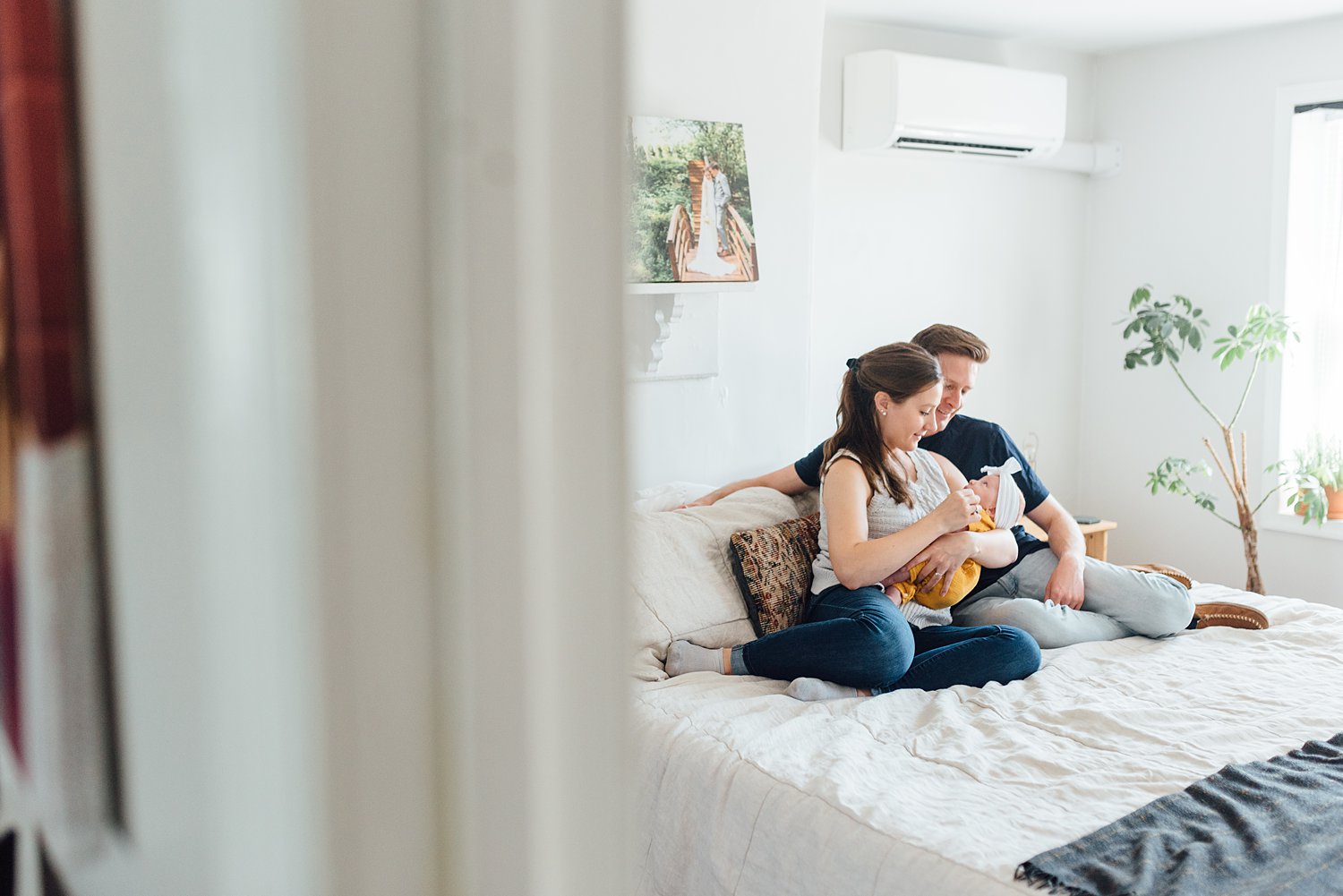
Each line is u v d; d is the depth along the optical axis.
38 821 0.27
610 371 0.27
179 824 0.26
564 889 0.28
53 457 0.25
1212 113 4.14
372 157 0.24
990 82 3.78
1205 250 4.20
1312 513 3.85
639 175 2.81
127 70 0.24
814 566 2.55
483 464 0.25
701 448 3.09
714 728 1.91
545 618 0.26
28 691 0.26
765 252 3.15
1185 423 4.32
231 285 0.24
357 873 0.25
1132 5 3.63
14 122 0.24
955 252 4.13
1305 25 3.86
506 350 0.25
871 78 3.64
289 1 0.23
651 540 2.51
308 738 0.24
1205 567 4.29
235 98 0.23
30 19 0.24
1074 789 1.65
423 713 0.26
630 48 0.27
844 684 2.20
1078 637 2.47
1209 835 1.46
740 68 3.04
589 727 0.28
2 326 0.25
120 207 0.25
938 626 2.47
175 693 0.26
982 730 1.93
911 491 2.52
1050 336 4.50
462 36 0.24
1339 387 3.93
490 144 0.25
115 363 0.25
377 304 0.24
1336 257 3.89
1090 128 4.51
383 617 0.25
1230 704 2.02
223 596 0.25
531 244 0.25
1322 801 1.56
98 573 0.26
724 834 1.73
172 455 0.25
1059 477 4.63
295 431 0.24
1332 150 3.85
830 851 1.57
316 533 0.24
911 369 2.44
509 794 0.26
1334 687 2.10
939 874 1.43
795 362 3.26
